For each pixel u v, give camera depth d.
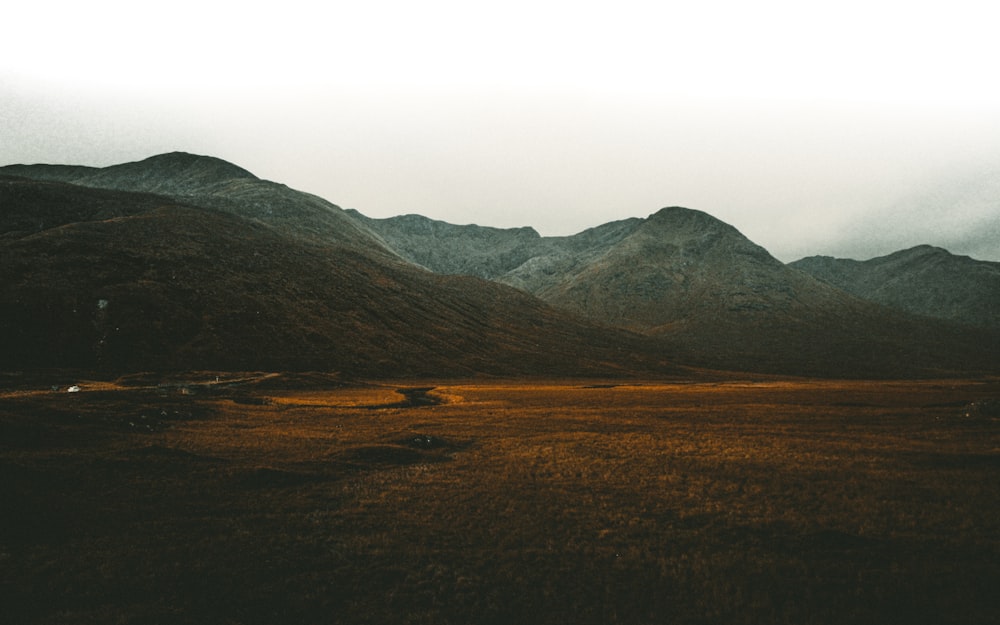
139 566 21.28
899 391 111.75
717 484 34.81
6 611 17.78
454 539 25.48
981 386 135.12
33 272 124.56
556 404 85.94
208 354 122.38
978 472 37.28
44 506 26.25
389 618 18.52
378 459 41.28
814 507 30.03
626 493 33.06
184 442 43.12
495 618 18.69
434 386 130.38
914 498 31.58
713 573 22.00
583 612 19.16
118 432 43.66
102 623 17.28
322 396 90.62
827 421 63.78
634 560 23.22
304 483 33.97
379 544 24.62
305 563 22.41
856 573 21.86
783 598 20.06
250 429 52.12
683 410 76.31
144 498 28.97
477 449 47.12
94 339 113.00
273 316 148.50
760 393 108.12
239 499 30.09
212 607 18.73
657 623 18.53
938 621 18.30
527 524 27.50
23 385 80.62
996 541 24.64
